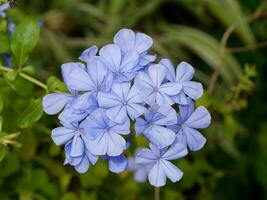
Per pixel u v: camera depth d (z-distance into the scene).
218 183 0.72
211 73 0.73
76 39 0.71
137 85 0.39
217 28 0.77
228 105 0.59
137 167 0.54
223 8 0.73
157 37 0.73
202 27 0.78
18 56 0.45
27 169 0.52
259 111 0.76
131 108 0.39
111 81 0.39
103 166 0.54
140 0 0.74
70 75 0.39
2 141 0.44
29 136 0.51
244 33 0.72
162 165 0.41
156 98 0.39
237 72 0.70
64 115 0.39
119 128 0.39
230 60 0.71
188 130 0.41
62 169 0.54
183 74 0.40
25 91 0.45
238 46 0.76
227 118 0.59
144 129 0.39
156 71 0.39
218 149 0.71
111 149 0.39
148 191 0.59
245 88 0.58
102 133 0.39
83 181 0.55
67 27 0.71
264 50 0.76
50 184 0.54
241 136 0.75
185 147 0.40
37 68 0.63
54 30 0.71
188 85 0.40
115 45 0.40
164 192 0.59
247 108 0.75
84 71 0.39
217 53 0.71
